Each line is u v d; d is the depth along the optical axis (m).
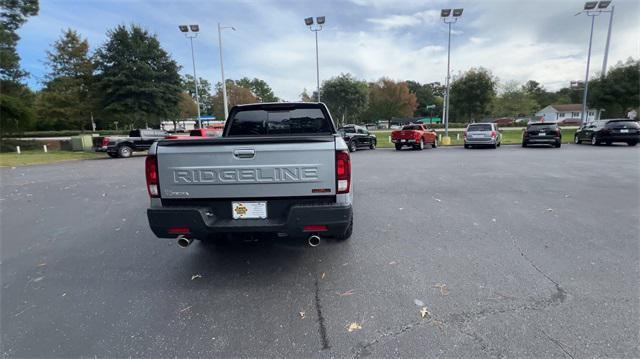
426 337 2.39
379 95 70.88
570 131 37.34
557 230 4.57
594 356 2.17
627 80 29.05
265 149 3.01
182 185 3.09
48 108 34.53
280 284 3.22
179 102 30.45
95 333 2.50
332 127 4.70
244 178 3.05
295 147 3.00
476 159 13.62
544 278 3.20
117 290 3.15
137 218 5.68
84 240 4.56
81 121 37.28
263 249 4.10
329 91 50.94
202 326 2.58
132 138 19.64
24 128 26.55
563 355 2.18
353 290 3.07
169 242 4.44
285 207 3.11
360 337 2.41
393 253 3.89
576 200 6.24
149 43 28.42
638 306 2.70
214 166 3.04
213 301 2.94
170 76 29.28
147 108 27.86
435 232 4.60
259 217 3.12
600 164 11.11
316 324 2.58
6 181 10.02
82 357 2.25
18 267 3.70
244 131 4.77
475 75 45.09
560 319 2.55
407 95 71.25
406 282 3.20
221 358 2.23
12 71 28.02
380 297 2.94
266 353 2.27
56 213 6.06
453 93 46.97
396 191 7.39
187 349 2.32
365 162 13.30
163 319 2.68
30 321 2.66
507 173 9.61
